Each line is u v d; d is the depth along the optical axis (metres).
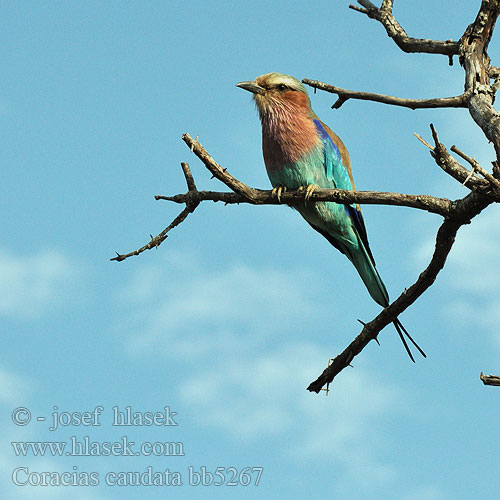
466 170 7.99
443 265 9.67
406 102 9.40
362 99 9.96
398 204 8.88
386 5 10.79
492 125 8.34
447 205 8.66
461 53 9.40
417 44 10.07
